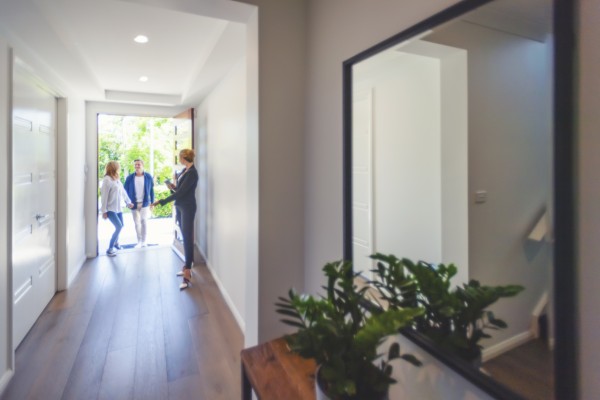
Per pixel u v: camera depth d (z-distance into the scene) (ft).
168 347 7.63
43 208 9.32
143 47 8.38
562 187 2.00
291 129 5.26
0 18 6.21
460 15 2.64
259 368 3.62
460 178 2.72
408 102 3.27
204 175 13.84
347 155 4.18
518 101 2.23
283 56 5.15
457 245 2.77
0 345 5.95
